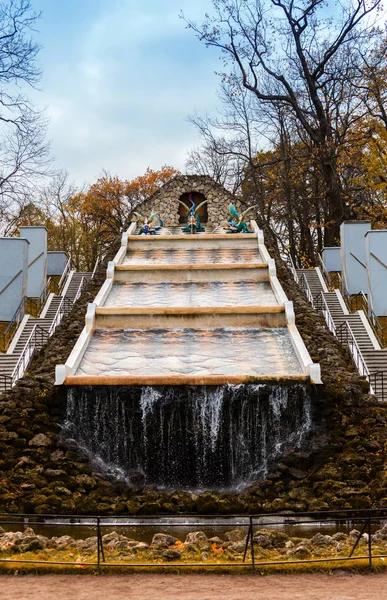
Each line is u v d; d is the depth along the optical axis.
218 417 19.52
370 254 30.69
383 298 30.38
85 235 63.34
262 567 10.47
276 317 24.61
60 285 39.50
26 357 25.02
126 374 20.58
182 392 19.59
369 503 16.73
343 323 27.84
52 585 9.68
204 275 29.98
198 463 19.55
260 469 19.34
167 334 24.11
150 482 19.41
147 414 19.62
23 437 19.19
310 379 19.72
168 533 15.04
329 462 18.47
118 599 8.95
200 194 47.88
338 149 44.25
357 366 24.06
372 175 43.47
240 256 33.91
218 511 17.00
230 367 21.03
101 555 11.12
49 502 16.92
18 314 31.16
